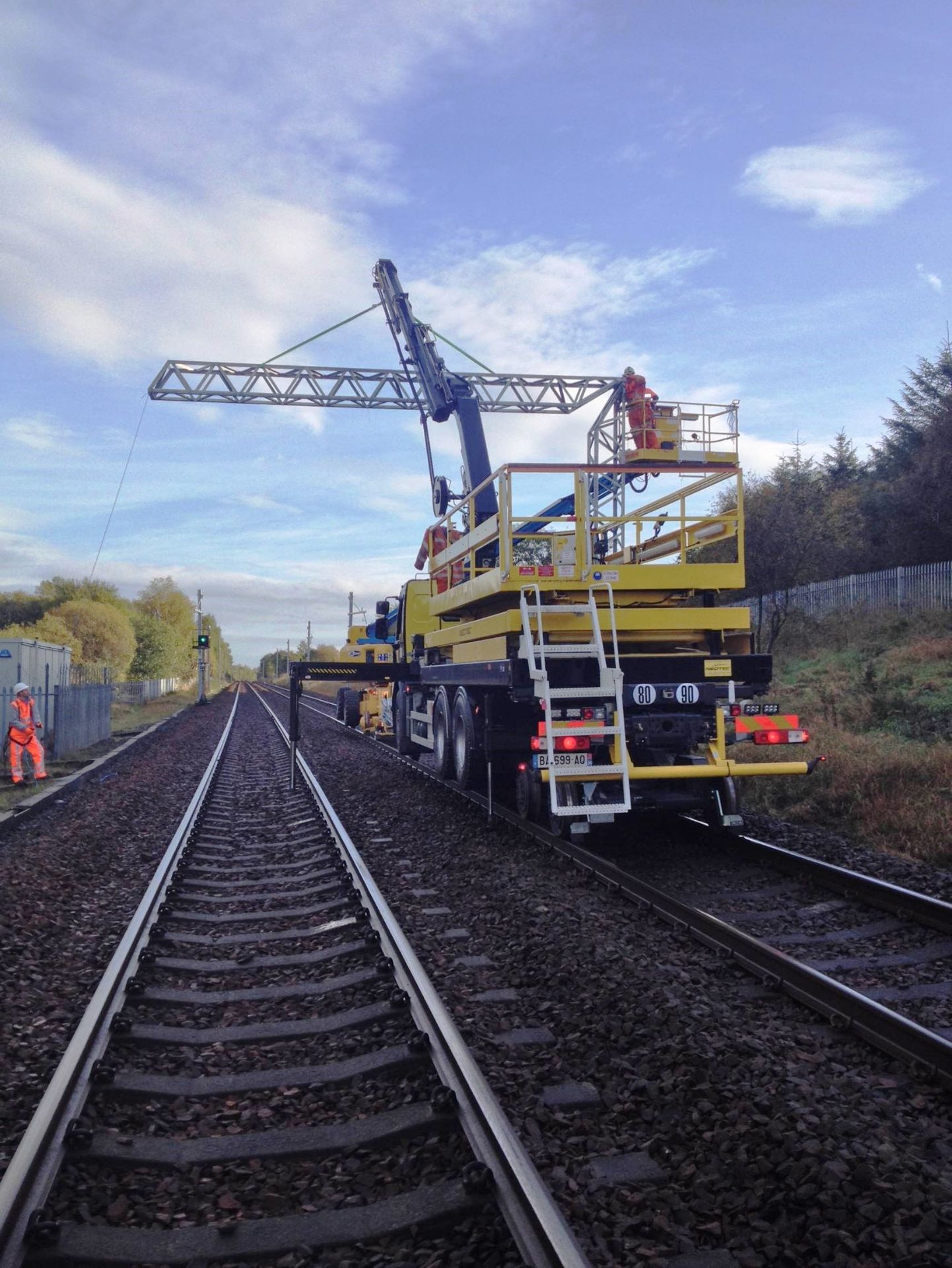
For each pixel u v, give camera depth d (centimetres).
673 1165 363
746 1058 442
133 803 1445
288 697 6812
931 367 3356
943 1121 401
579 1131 390
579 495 943
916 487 2719
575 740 880
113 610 6912
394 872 901
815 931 683
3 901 779
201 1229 335
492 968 610
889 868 849
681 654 962
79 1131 381
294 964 636
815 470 3569
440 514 1838
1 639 2038
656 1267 304
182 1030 520
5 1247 310
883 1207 325
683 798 939
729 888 816
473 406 1812
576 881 828
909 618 2297
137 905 820
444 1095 399
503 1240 316
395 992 550
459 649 1197
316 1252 321
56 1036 509
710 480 967
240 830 1205
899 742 1367
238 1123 414
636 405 1082
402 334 2023
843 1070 450
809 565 2719
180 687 8612
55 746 2170
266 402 2906
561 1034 497
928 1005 542
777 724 933
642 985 536
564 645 901
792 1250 309
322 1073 457
